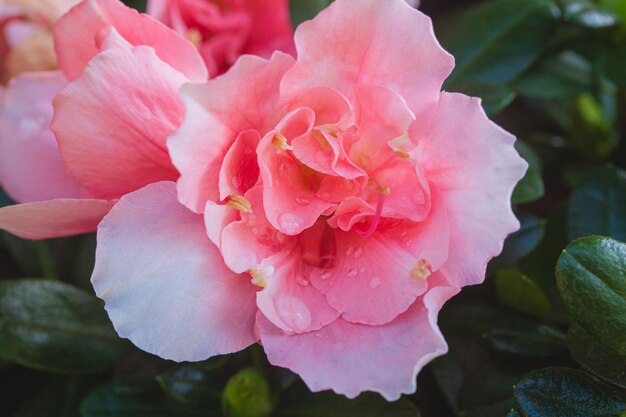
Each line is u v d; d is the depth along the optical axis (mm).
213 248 210
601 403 213
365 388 199
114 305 205
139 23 219
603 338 210
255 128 212
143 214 208
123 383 245
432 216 209
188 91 199
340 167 213
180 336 206
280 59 205
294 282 215
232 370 244
